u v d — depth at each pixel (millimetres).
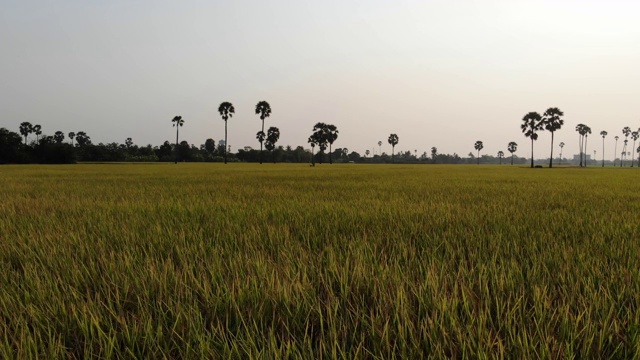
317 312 1997
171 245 3625
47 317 1968
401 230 4512
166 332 1870
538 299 2092
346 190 11273
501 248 3588
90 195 9695
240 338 1687
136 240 3926
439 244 3701
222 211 6371
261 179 18703
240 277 2598
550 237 4012
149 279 2547
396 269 2684
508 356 1543
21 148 75875
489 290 2438
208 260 3055
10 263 3035
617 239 3922
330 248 3338
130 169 38938
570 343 1603
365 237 3830
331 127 104812
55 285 2391
